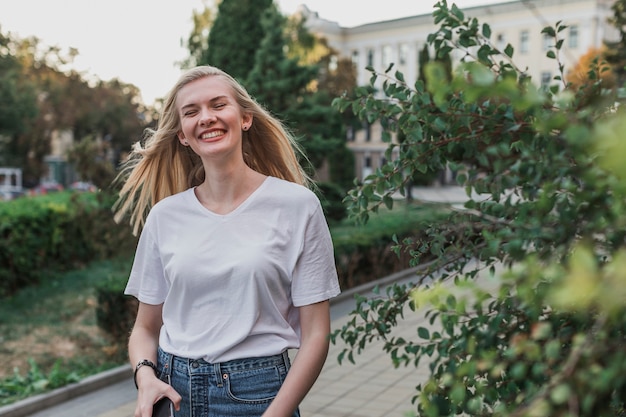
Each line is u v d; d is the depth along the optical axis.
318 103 17.91
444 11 1.65
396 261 11.18
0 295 9.51
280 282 1.91
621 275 0.74
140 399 1.88
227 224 1.94
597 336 0.93
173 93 2.09
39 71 47.50
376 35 63.69
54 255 11.09
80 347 7.18
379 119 1.68
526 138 1.37
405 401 4.97
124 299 6.86
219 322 1.88
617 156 0.75
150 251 2.06
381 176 1.62
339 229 15.06
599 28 49.09
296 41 29.84
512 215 1.39
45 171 51.56
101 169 11.61
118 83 54.88
